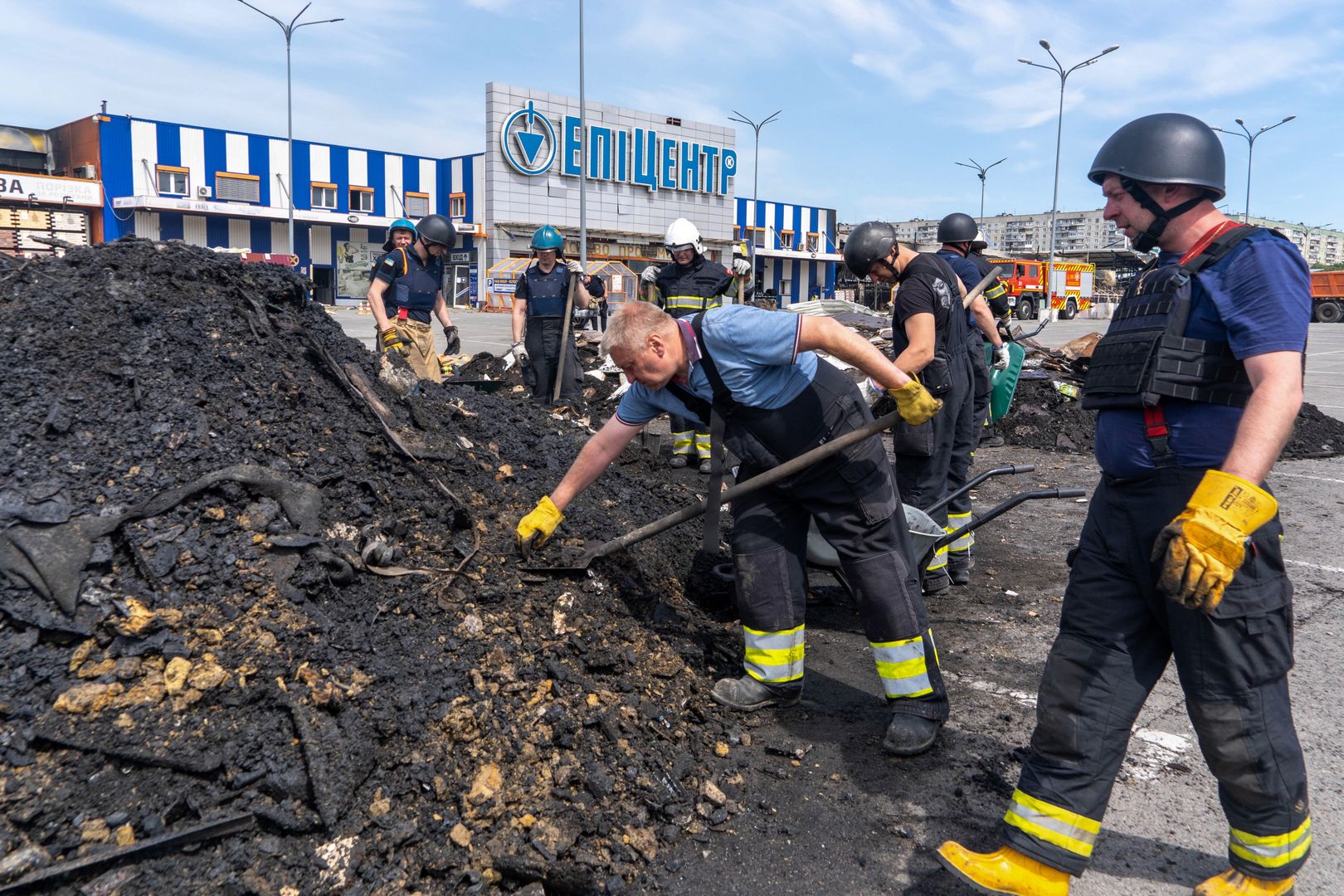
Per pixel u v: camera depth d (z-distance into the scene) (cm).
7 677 226
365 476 334
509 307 4088
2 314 305
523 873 230
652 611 358
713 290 697
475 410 466
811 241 5809
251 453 309
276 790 227
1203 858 246
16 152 4056
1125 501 204
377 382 395
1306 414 916
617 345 274
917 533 386
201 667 242
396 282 684
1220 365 192
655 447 690
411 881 223
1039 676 362
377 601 292
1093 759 205
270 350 354
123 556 259
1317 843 250
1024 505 646
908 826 259
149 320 329
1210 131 202
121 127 3756
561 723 275
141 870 206
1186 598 179
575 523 386
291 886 213
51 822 207
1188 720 322
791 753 294
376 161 4391
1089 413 916
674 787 266
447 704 265
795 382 286
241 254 392
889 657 298
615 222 4566
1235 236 193
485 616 306
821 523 298
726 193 4991
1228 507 174
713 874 237
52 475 265
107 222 3812
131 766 221
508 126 4178
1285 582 195
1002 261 3809
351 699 253
